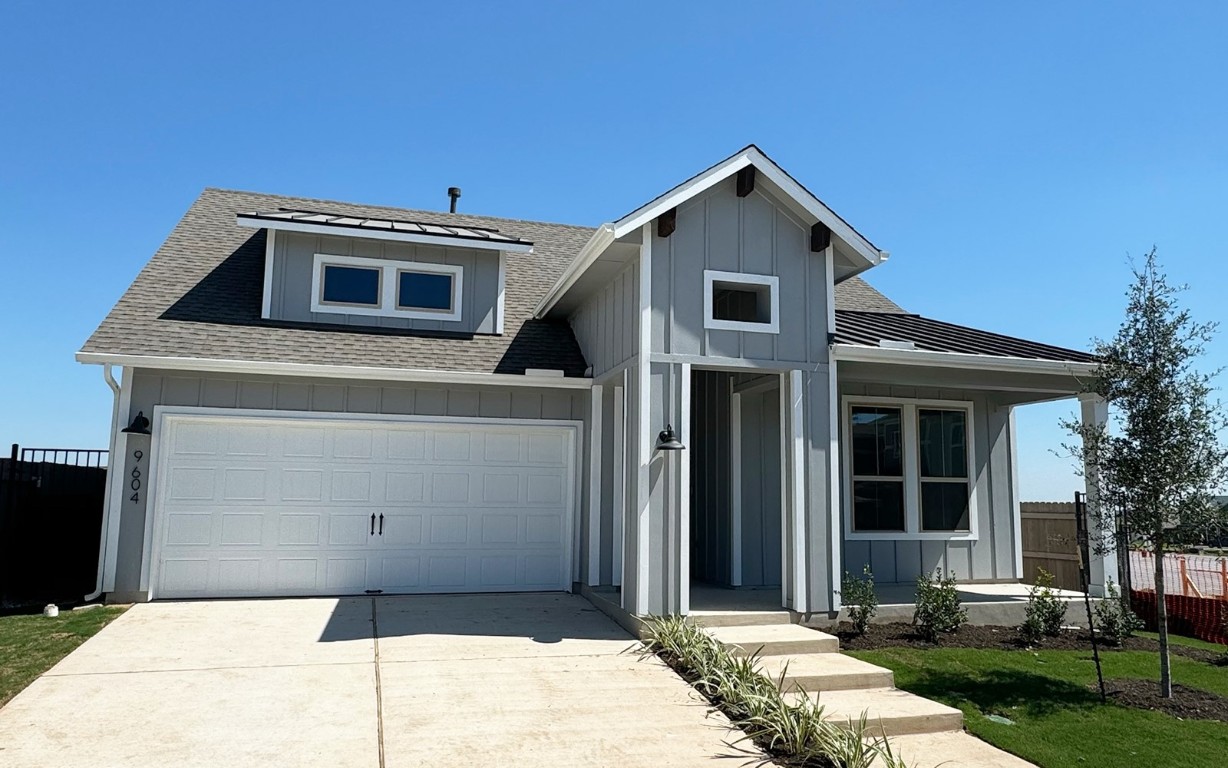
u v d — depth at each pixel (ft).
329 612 29.99
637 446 28.07
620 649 25.18
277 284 38.19
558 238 53.26
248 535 32.99
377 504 34.53
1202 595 42.98
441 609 31.04
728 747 16.96
